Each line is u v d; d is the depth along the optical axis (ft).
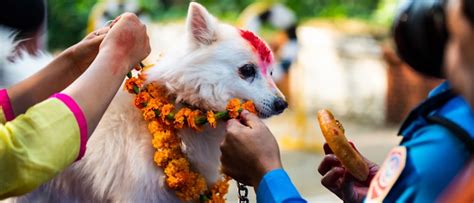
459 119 5.86
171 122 9.48
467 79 5.32
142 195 9.73
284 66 29.84
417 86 31.19
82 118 6.71
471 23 5.22
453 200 5.41
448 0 5.52
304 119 29.76
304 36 34.88
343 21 37.32
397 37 6.09
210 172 10.14
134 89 9.49
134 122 9.89
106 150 9.81
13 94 8.36
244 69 9.99
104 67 7.11
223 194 10.05
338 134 7.42
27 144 6.52
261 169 7.18
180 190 9.64
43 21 12.01
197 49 9.98
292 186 6.97
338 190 8.43
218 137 10.03
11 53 10.61
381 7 38.29
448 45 5.59
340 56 33.91
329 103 34.55
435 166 5.76
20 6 11.37
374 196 6.11
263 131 7.40
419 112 6.26
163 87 9.71
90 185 9.95
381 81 32.58
